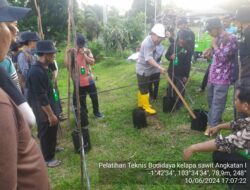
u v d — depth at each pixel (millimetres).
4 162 1096
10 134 1117
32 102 3877
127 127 5523
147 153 4441
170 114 6047
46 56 3781
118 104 7035
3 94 1167
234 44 4301
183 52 6086
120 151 4574
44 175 1374
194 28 15453
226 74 4461
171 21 8531
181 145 4637
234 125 2820
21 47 5504
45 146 4129
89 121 5957
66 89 9195
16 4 15203
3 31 1349
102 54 14469
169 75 6281
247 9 3680
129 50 14922
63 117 6148
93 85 5984
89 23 16828
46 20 16141
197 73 9352
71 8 3443
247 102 2553
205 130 5090
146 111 6051
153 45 5633
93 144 4879
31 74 3764
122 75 10609
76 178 3854
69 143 4992
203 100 6809
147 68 5887
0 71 1466
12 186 1116
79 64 5602
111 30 14516
